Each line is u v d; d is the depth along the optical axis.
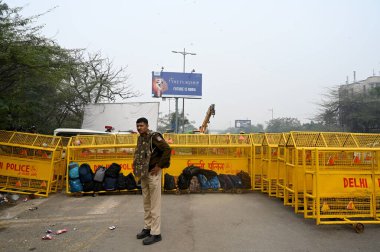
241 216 5.68
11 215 5.86
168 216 5.69
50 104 16.67
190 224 5.21
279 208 6.26
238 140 8.37
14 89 8.90
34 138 7.73
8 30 7.78
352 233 4.77
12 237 4.65
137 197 7.39
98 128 14.13
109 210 6.17
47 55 8.37
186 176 7.66
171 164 8.15
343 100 42.00
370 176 5.27
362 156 5.31
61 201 7.00
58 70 8.70
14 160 7.65
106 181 7.57
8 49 7.18
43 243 4.40
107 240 4.50
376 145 5.87
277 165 6.86
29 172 7.61
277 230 4.88
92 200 7.09
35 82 9.62
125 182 7.64
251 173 8.11
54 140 7.80
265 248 4.16
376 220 5.20
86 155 8.01
